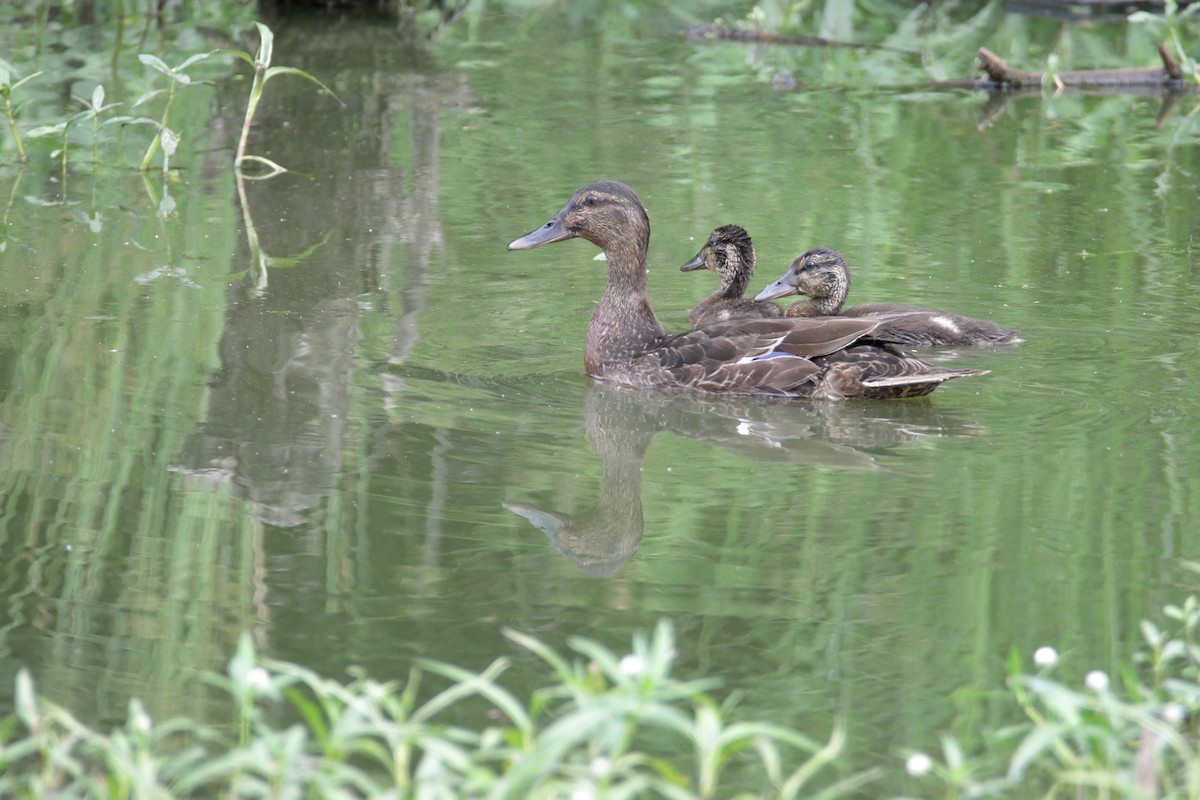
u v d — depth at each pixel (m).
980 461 11.82
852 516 10.73
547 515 10.75
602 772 6.47
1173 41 27.66
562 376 14.16
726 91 27.48
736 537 10.43
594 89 27.56
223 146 22.80
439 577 9.75
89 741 7.51
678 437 12.53
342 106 25.44
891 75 28.80
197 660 8.67
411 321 15.41
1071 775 6.70
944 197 20.59
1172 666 8.60
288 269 17.00
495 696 6.86
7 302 15.41
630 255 14.45
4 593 9.41
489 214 19.67
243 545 10.16
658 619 9.21
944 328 14.82
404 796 6.67
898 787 7.55
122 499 10.80
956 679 8.52
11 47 28.22
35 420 12.23
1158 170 21.84
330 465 11.55
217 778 7.48
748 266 16.64
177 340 14.42
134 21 31.05
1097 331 15.13
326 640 8.91
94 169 21.39
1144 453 11.88
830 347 13.52
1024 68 28.77
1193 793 6.85
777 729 6.72
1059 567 9.86
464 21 33.22
